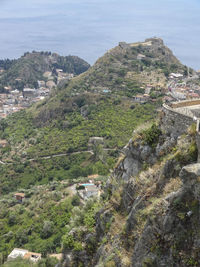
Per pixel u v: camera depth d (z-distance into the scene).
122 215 22.75
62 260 27.42
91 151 124.88
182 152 18.16
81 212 29.84
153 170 20.92
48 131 152.88
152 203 17.88
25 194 97.38
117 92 152.88
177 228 15.16
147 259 16.09
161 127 22.59
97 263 22.48
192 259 14.01
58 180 108.00
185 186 15.23
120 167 25.91
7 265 55.97
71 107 159.75
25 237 70.19
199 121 18.08
